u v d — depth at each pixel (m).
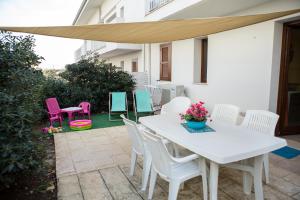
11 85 2.84
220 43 5.87
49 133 5.43
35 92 4.04
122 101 7.29
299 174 3.14
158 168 2.39
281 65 4.67
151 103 7.05
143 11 8.21
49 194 2.80
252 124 3.12
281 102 4.77
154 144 2.25
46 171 3.42
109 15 12.24
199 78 7.12
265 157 2.86
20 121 2.40
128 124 2.90
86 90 7.76
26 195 2.77
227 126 2.98
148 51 9.43
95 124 6.46
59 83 7.50
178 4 5.65
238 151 2.07
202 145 2.23
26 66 3.42
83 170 3.38
